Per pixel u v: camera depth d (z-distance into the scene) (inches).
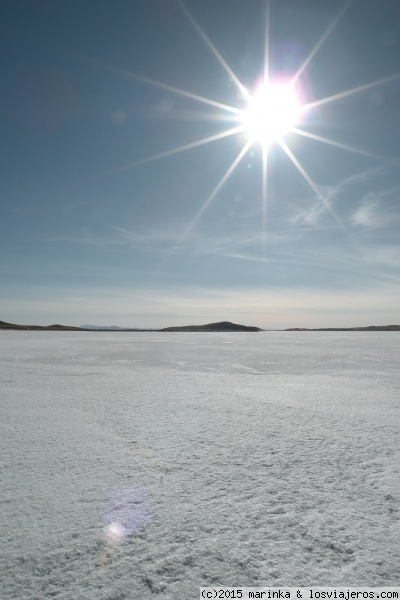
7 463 183.0
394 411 293.4
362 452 196.7
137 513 133.8
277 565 105.7
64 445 211.2
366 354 876.6
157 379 477.1
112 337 2076.8
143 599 93.7
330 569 103.7
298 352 948.6
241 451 199.9
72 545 115.1
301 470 172.9
